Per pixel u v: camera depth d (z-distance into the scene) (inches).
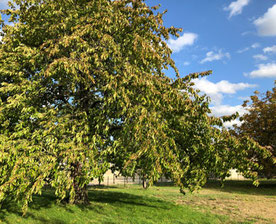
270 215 401.7
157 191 700.7
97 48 284.5
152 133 227.0
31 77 299.6
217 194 659.4
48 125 246.1
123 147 256.1
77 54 274.8
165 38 363.3
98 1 312.2
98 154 263.1
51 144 242.7
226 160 303.0
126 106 245.6
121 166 329.7
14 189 229.8
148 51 280.2
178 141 319.6
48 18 322.7
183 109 286.8
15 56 294.4
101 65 283.0
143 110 231.3
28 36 325.7
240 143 297.1
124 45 314.0
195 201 524.1
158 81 266.7
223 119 297.9
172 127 311.9
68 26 305.6
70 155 236.2
